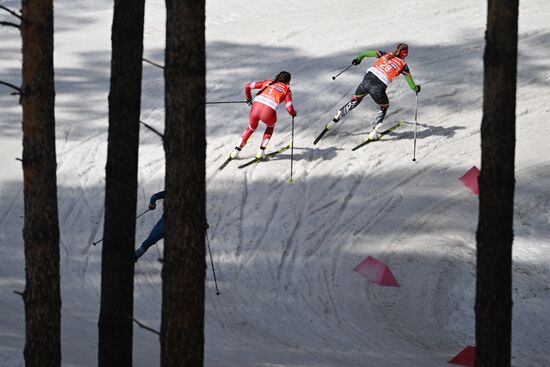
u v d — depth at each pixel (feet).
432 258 104.27
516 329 92.89
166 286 51.13
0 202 115.24
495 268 55.06
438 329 90.74
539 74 153.38
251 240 108.06
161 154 129.59
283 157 128.88
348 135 135.64
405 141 133.80
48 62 55.26
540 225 111.45
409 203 116.88
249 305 93.20
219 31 178.09
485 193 55.16
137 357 74.18
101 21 184.34
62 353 71.97
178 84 49.85
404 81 151.74
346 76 153.69
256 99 122.72
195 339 51.24
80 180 122.21
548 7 181.16
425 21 177.88
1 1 194.29
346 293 96.99
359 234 109.50
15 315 83.61
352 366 77.36
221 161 127.85
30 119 55.26
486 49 54.80
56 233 56.95
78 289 94.99
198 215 50.75
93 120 140.15
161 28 178.40
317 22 181.47
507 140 54.70
